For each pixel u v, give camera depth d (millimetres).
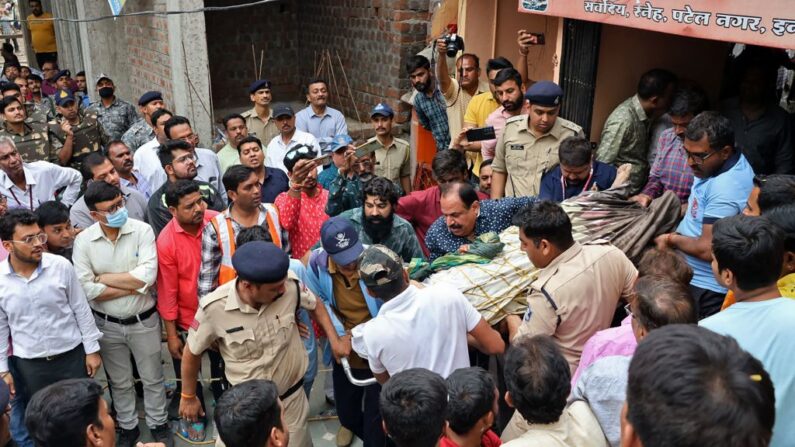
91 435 2375
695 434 1113
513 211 4086
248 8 9945
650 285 2416
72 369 4074
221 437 2438
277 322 3375
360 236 4164
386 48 8688
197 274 4270
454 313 3029
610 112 5156
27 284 3848
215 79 10031
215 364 4430
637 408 1200
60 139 7105
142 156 6039
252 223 4297
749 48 5039
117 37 9953
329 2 9633
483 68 7023
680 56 5219
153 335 4320
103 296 4117
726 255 2330
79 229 4773
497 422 3559
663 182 4199
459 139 5309
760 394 1152
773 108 4434
